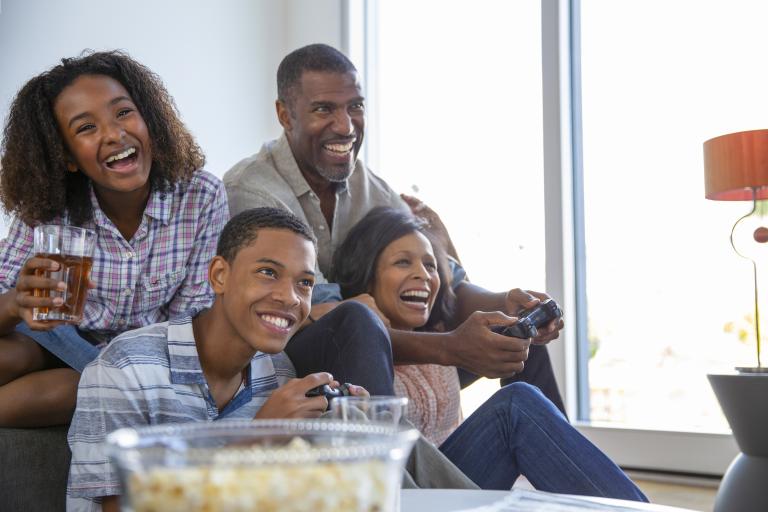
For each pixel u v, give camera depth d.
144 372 1.24
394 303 1.99
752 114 2.89
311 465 0.36
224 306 1.33
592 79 3.24
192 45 3.40
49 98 1.65
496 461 1.37
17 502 1.44
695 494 2.73
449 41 3.59
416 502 0.85
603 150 3.21
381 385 1.51
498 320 1.67
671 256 3.03
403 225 2.03
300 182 2.25
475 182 3.46
